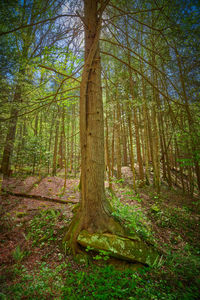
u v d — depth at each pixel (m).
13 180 7.40
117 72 7.54
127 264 2.86
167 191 8.07
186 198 6.84
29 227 4.00
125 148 15.11
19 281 2.42
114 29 3.84
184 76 3.12
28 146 8.58
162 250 3.26
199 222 4.59
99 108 3.71
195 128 3.44
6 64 3.10
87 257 2.97
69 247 3.22
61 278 2.56
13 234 3.62
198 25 2.28
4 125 5.14
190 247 3.46
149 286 2.42
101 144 3.62
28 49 3.10
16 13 2.40
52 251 3.23
